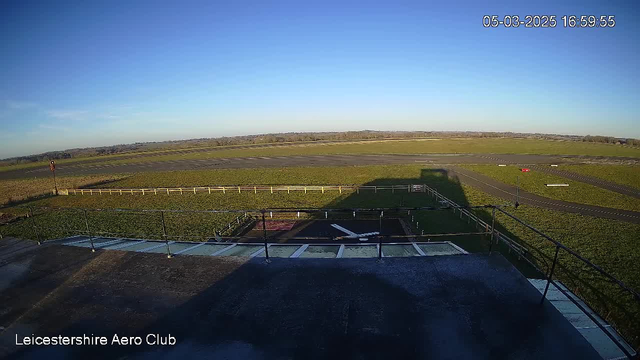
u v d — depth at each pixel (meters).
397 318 3.75
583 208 23.70
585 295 10.99
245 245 8.32
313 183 36.41
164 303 4.36
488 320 3.68
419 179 36.81
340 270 4.99
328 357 3.18
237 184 37.41
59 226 20.48
